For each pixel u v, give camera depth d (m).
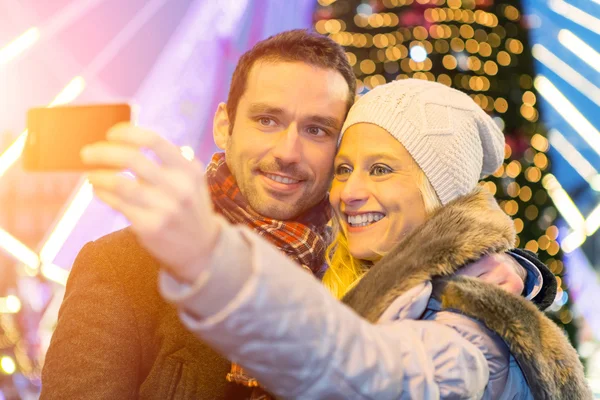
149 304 1.71
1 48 9.91
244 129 1.85
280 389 0.96
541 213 4.98
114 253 1.74
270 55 1.85
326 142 1.86
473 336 1.23
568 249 8.19
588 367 5.41
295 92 1.81
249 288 0.88
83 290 1.69
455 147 1.61
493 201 1.46
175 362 1.69
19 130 9.88
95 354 1.62
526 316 1.27
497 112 4.94
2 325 5.71
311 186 1.85
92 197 8.84
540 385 1.25
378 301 1.29
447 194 1.60
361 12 5.30
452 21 4.95
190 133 10.62
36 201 8.71
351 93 1.90
